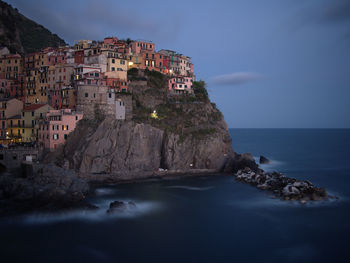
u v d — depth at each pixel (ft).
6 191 209.05
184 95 392.68
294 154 533.96
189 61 497.05
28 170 241.96
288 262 145.69
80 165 279.08
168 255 150.30
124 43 398.83
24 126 316.19
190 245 160.97
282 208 217.36
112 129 296.71
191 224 188.55
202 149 328.90
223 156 343.67
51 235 167.43
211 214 205.98
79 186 231.71
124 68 364.17
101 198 232.12
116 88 339.77
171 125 340.39
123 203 205.67
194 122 353.31
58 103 337.93
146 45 426.92
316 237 171.83
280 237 171.63
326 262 146.51
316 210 212.64
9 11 557.74
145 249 155.43
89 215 193.77
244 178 295.28
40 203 199.62
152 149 314.35
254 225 188.14
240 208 217.77
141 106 353.72
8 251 149.89
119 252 151.74
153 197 241.14
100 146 287.89
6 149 271.49
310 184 252.42
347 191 264.93
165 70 433.07
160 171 307.37
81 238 164.96
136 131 303.48
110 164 288.92
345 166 401.70
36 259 143.43
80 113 306.96
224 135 364.79
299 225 187.62
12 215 183.32
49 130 289.53
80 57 368.48
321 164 419.74
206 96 414.62
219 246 160.25
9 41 505.66
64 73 346.54
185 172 318.04
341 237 171.53
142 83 365.81
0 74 398.21
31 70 369.91
